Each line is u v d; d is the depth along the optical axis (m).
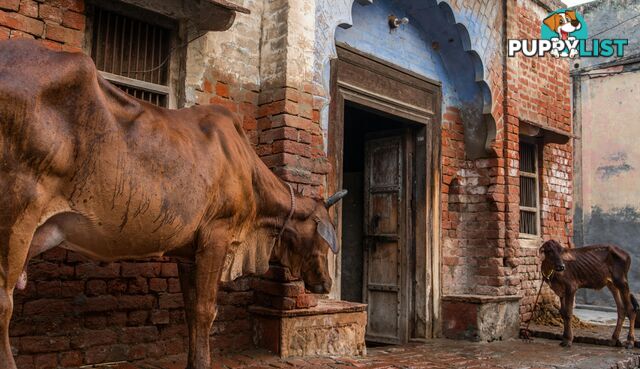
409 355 5.57
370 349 5.94
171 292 4.45
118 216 2.69
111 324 4.11
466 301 6.87
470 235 7.38
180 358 4.34
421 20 7.09
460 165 7.50
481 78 7.18
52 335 3.82
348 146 8.53
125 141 2.68
